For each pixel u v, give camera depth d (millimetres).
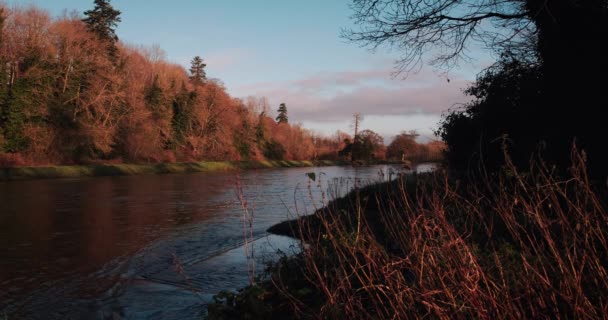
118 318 6062
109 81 48344
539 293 2805
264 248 10297
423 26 9102
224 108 70875
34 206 18172
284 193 26062
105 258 9789
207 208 18969
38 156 40406
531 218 3141
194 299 6785
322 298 4465
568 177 7949
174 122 63594
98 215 16188
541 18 8898
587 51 8352
